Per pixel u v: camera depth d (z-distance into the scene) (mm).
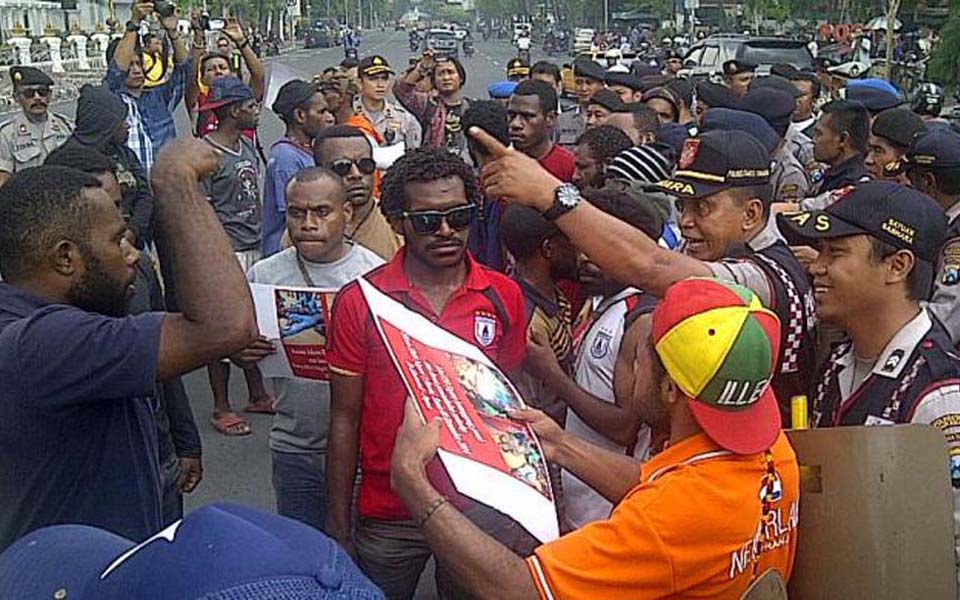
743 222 3131
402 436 2262
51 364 2135
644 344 2244
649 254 2670
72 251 2258
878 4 27141
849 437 2199
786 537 2158
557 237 3533
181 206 2189
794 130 7879
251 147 7508
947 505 2166
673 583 2020
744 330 2006
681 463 2084
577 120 9414
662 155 5129
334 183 4055
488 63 55750
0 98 25266
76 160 3834
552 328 3662
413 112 9836
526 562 2070
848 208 2662
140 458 2395
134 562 1194
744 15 42250
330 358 3188
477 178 3221
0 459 2221
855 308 2686
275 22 68438
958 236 4164
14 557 1427
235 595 1081
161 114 9367
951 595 2174
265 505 5559
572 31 67625
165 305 4395
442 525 2143
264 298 3506
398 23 179625
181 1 41719
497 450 2326
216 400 6574
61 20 59312
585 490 3258
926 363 2590
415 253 3205
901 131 5770
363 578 1169
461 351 2609
